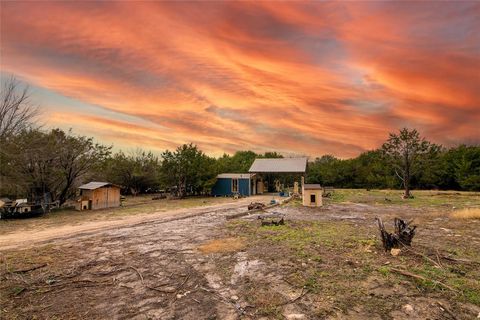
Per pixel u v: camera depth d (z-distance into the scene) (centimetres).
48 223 1452
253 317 430
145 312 453
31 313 458
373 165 4288
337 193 3155
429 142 2586
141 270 646
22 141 2052
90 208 2072
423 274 582
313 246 818
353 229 1070
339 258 701
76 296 519
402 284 538
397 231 819
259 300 484
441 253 730
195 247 833
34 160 2070
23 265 703
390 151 2669
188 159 2959
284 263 670
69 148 2205
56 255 790
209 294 514
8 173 1977
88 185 2200
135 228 1188
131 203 2488
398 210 1652
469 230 1030
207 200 2605
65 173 2197
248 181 3019
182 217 1470
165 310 458
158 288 544
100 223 1396
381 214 1487
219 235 992
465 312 434
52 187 2242
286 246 822
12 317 446
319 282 555
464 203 1994
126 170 3481
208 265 671
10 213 1644
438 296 488
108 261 721
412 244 820
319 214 1508
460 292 498
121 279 596
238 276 597
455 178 3434
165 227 1184
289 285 545
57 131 2248
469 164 3256
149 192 3866
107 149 2450
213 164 3247
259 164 3272
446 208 1717
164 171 3012
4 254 812
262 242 877
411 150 2584
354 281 556
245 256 734
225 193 3106
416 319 415
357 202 2152
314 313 436
